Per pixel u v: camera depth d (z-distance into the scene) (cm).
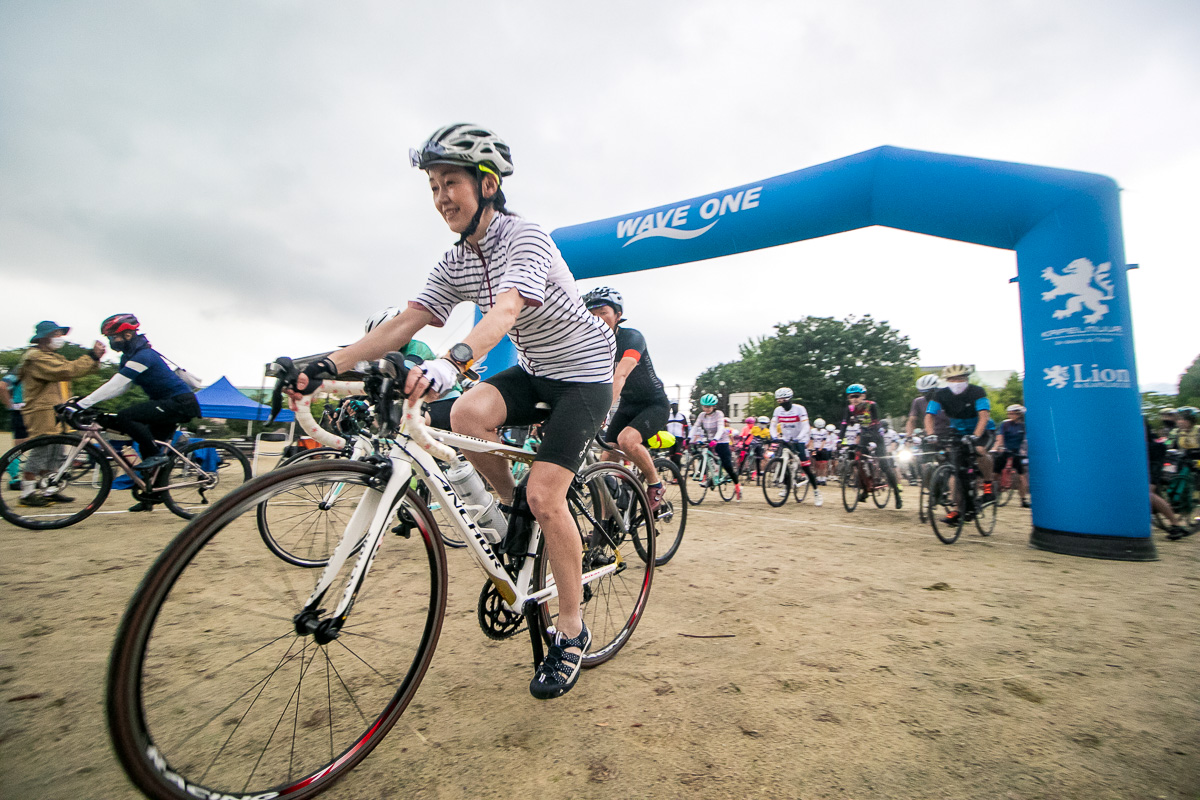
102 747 138
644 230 596
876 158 473
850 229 501
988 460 505
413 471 146
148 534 378
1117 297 401
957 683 181
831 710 162
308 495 158
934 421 520
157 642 106
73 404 388
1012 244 443
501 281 155
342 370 138
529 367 183
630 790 125
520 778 129
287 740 139
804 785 127
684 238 573
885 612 254
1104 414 397
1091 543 394
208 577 153
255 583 154
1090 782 129
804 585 298
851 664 194
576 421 168
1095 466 397
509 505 194
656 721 155
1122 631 234
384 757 137
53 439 382
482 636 212
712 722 155
